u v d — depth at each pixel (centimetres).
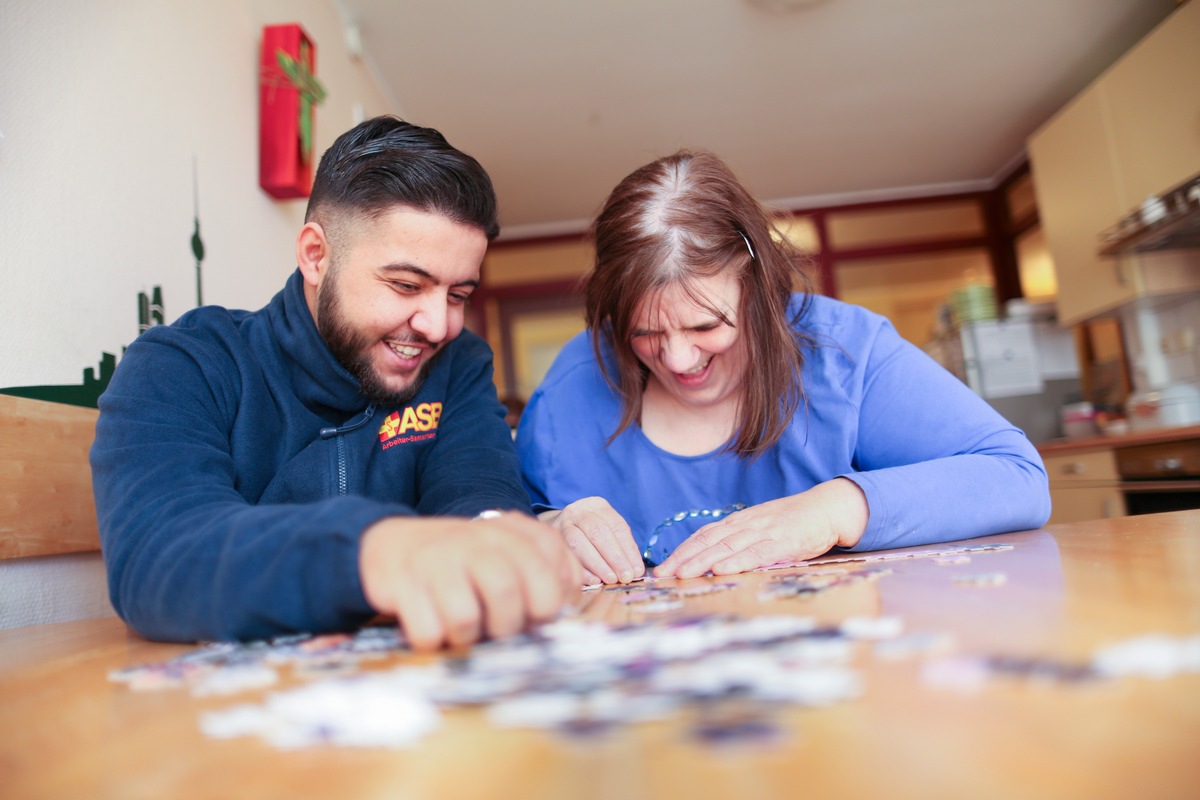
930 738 20
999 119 444
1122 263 340
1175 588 39
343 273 92
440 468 103
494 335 554
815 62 373
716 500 120
